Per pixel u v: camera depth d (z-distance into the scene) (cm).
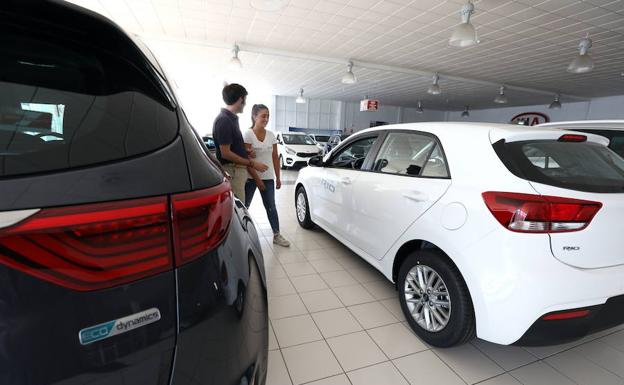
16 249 41
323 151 1031
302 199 353
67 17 58
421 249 167
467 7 428
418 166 179
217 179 72
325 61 764
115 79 62
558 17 484
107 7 506
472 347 164
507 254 121
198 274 58
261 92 1416
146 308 50
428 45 647
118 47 64
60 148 50
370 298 211
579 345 169
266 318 87
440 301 155
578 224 117
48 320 42
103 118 56
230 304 65
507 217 122
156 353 51
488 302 126
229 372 63
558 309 116
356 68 859
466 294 141
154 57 77
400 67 842
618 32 536
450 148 161
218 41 661
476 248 131
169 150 60
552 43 602
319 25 557
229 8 498
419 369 148
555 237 116
